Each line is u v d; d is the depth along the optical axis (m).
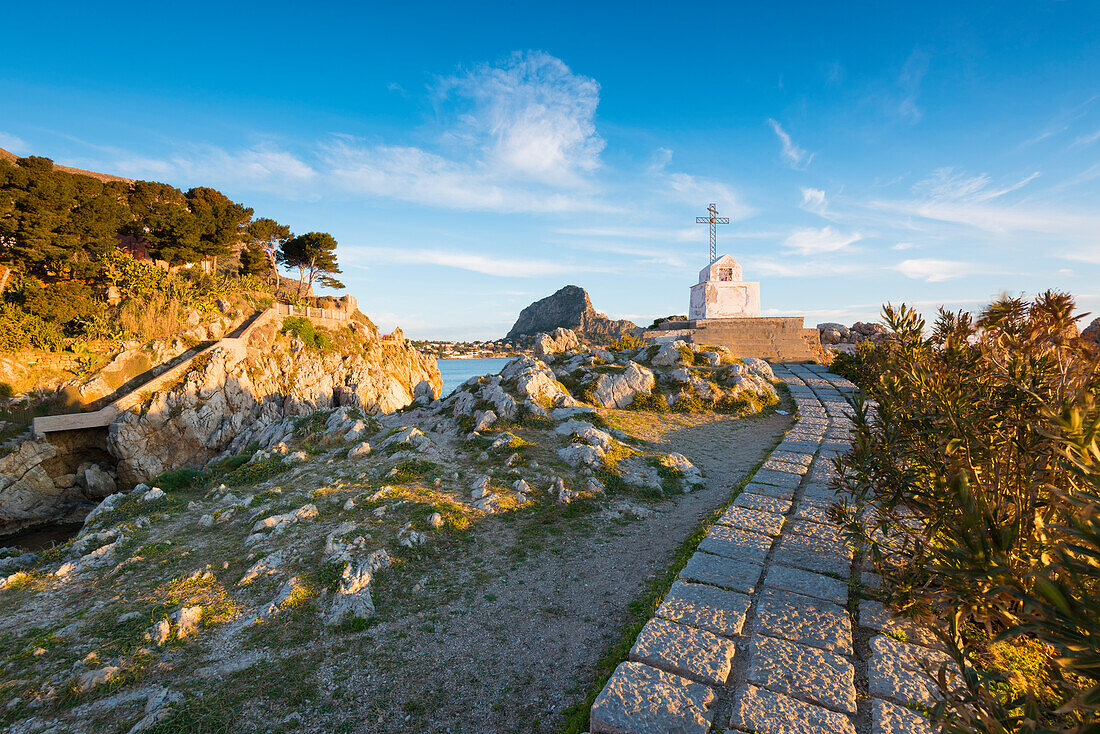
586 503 11.52
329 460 15.66
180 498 14.35
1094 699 2.55
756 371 25.56
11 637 7.53
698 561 7.87
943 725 3.56
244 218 65.38
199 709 5.77
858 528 6.71
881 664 5.30
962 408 5.64
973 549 4.19
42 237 40.16
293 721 5.63
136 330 41.12
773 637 5.85
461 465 14.15
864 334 38.31
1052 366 5.45
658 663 5.43
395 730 5.54
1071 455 3.18
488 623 7.41
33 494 29.08
